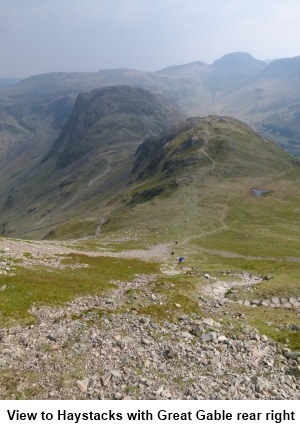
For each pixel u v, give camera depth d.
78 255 68.12
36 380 20.97
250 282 53.75
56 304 34.06
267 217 149.38
